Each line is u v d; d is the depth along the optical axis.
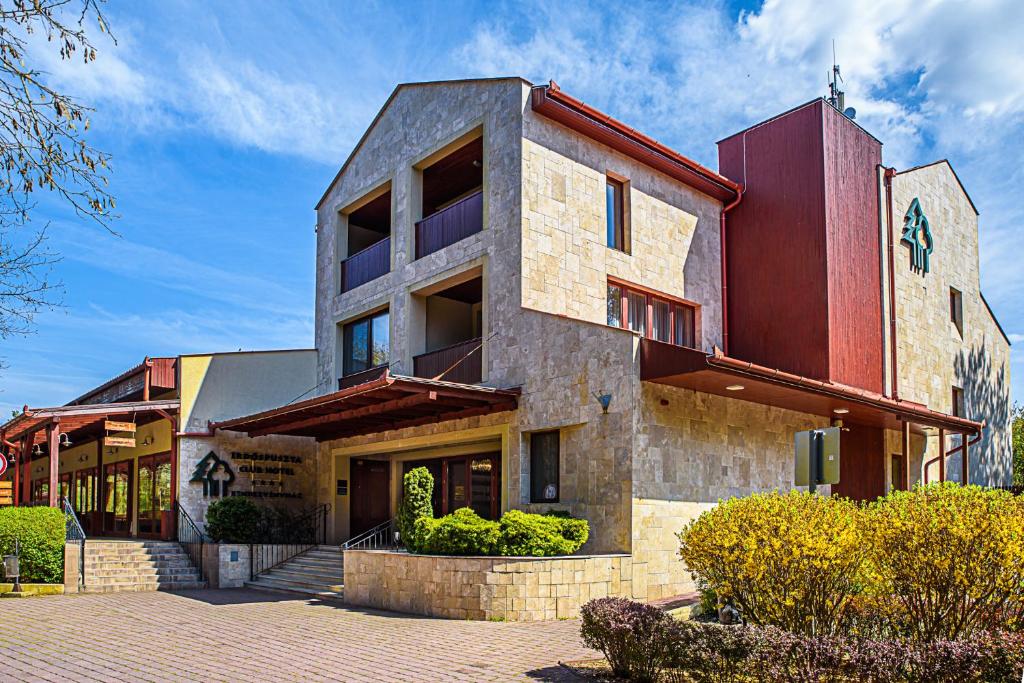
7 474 22.91
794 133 19.41
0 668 9.02
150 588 17.28
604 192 17.75
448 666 9.00
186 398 20.38
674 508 13.83
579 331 14.56
